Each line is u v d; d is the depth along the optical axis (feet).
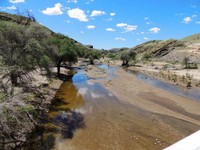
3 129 33.40
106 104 83.46
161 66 268.62
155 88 117.91
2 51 63.82
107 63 331.77
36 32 76.33
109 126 61.62
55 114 68.23
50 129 56.34
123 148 49.49
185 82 141.18
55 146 48.21
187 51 407.64
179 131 60.29
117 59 422.82
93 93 101.45
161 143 52.60
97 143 51.19
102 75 168.14
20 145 44.91
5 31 65.67
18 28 69.72
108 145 50.60
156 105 84.64
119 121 65.82
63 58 143.54
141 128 61.21
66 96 92.94
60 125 59.72
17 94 43.93
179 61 353.92
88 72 186.70
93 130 58.13
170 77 163.43
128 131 58.70
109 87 115.75
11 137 42.45
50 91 94.53
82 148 48.44
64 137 52.90
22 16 81.87
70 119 65.10
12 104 36.70
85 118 67.00
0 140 36.55
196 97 100.22
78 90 107.04
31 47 69.00
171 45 479.41
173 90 115.03
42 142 49.03
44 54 78.13
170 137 56.18
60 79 132.77
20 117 40.52
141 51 590.55
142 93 104.42
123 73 189.26
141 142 52.80
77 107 78.07
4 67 53.26
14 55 65.46
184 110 79.71
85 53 347.97
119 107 80.12
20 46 67.15
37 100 72.90
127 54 300.61
